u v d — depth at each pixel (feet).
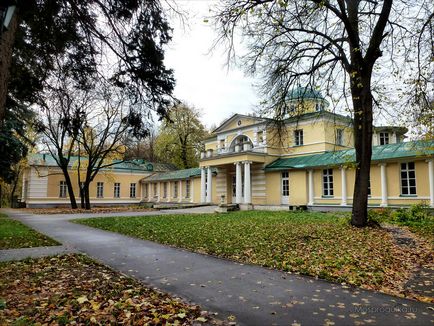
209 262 25.40
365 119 40.73
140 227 48.47
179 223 53.47
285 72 44.88
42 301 15.88
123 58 24.82
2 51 13.42
